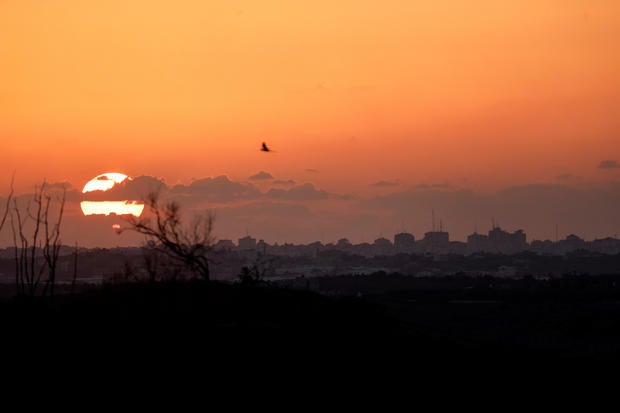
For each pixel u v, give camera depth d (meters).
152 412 135.75
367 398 150.12
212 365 156.88
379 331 191.38
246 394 145.75
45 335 167.50
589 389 169.38
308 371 159.25
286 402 143.75
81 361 156.12
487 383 167.88
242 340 169.75
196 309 180.38
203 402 140.88
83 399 139.50
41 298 193.25
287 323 183.75
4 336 166.50
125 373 151.75
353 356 171.62
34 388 143.50
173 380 149.12
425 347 189.00
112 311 181.62
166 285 186.25
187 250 180.62
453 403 152.50
